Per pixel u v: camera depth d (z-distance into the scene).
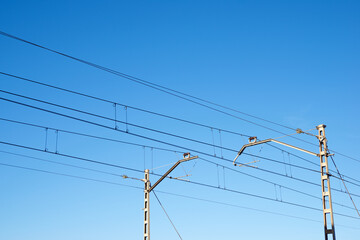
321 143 35.84
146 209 37.62
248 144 34.34
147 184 38.09
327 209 34.47
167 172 35.62
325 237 34.12
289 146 34.69
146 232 37.16
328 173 34.94
